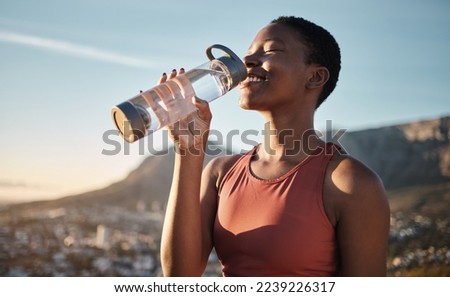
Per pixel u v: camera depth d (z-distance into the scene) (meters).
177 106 1.81
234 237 1.86
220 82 1.85
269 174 1.89
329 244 1.78
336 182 1.77
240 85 1.92
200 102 1.79
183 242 1.87
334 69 2.00
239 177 1.96
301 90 1.92
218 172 2.06
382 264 1.77
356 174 1.76
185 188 1.87
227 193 1.94
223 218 1.91
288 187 1.81
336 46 2.01
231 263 1.88
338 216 1.77
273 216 1.79
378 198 1.75
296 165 1.86
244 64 1.84
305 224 1.76
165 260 1.90
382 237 1.76
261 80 1.90
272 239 1.77
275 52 1.89
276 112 1.92
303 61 1.91
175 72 1.90
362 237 1.74
